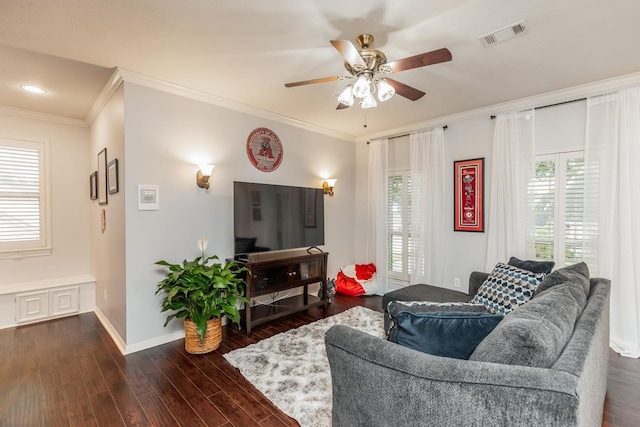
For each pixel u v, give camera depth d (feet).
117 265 9.80
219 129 11.12
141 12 6.14
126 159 8.97
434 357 3.48
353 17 6.33
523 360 3.42
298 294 14.28
